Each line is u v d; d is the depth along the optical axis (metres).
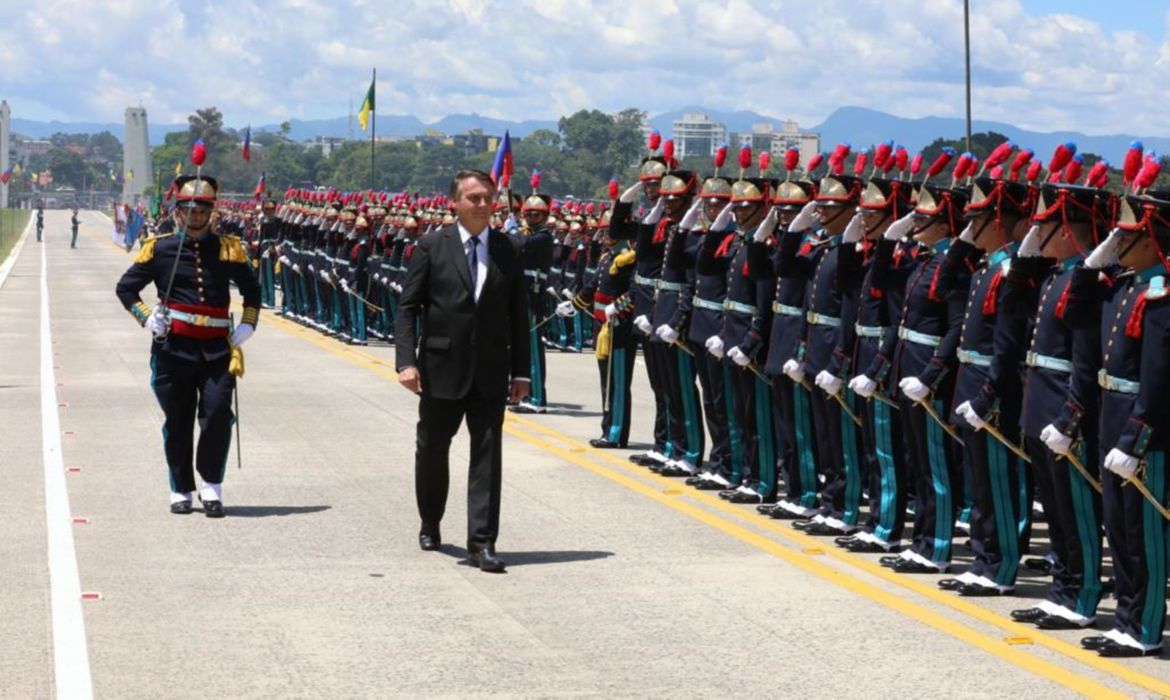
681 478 12.74
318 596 8.66
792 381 10.98
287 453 13.70
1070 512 8.18
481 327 9.50
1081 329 7.79
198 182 10.91
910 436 9.59
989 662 7.53
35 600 8.45
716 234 11.91
